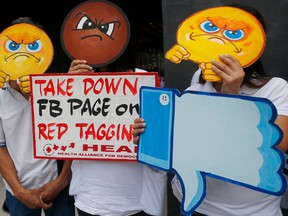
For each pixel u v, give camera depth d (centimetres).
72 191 161
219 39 121
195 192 115
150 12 429
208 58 119
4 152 178
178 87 220
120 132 150
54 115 156
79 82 152
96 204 153
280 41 200
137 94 148
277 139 101
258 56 117
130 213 154
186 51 122
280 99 116
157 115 124
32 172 175
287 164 170
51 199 175
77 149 155
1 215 289
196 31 125
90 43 160
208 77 115
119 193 152
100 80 150
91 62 159
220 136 110
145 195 153
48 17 409
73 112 154
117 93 149
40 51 165
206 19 127
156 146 125
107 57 158
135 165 152
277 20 199
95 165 154
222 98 109
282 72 201
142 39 488
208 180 126
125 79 148
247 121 105
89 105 152
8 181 174
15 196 174
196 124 114
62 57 396
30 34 168
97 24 160
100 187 152
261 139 103
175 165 120
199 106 113
